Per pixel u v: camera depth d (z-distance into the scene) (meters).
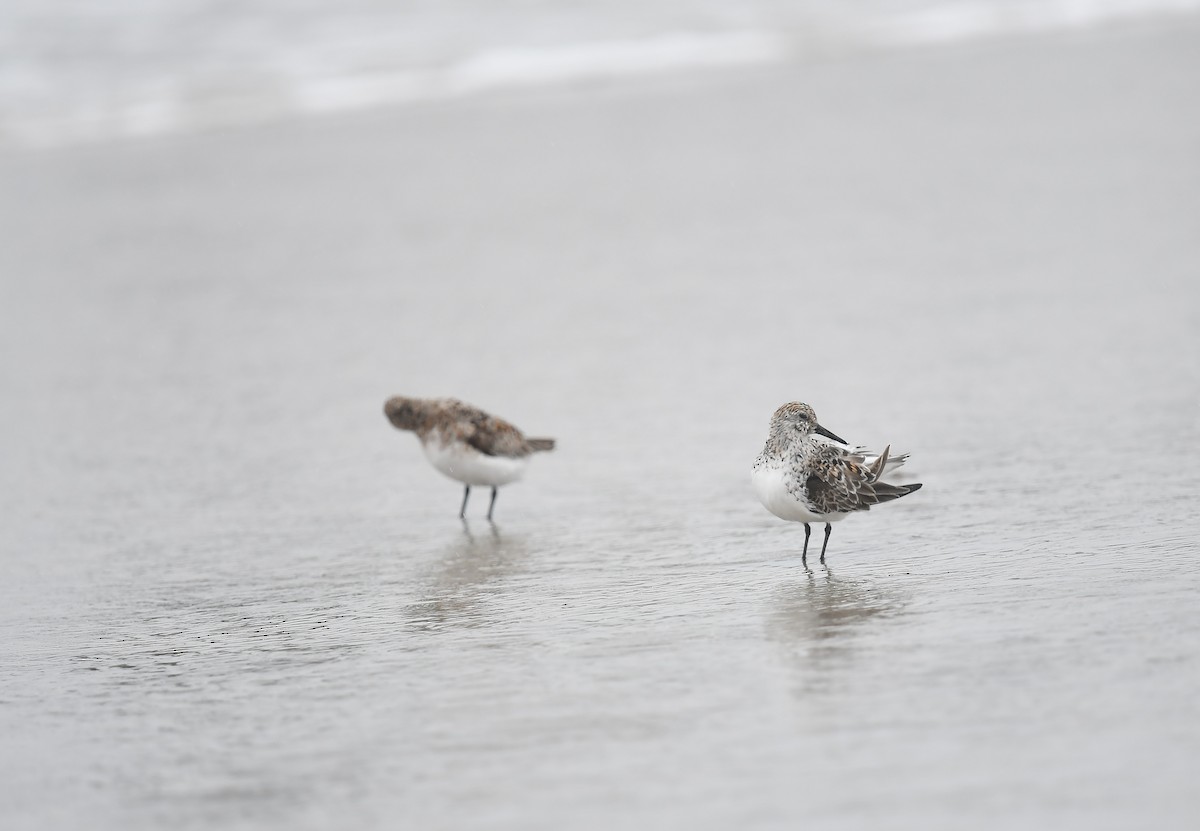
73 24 43.38
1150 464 13.05
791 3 46.34
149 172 32.09
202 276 24.66
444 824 7.03
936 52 39.34
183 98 37.78
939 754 7.38
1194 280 19.98
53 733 8.63
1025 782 7.01
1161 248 21.78
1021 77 35.53
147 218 28.62
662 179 29.17
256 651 9.98
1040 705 7.88
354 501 14.12
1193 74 34.19
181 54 41.25
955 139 30.30
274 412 17.45
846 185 27.62
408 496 14.21
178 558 12.55
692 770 7.42
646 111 35.00
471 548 12.37
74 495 14.65
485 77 39.25
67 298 23.66
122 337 21.31
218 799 7.53
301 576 11.88
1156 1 43.91
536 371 18.39
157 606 11.27
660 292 21.94
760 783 7.21
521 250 25.08
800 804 6.96
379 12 45.56
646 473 14.24
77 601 11.51
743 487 13.59
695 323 20.16
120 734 8.56
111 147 34.22
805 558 11.27
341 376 18.84
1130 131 29.48
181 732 8.51
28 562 12.62
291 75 39.56
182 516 13.83
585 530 12.62
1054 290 20.16
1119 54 37.16
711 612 10.09
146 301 23.27
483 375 18.38
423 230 26.84
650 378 17.77
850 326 19.36
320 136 34.56
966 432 14.56
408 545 12.59
